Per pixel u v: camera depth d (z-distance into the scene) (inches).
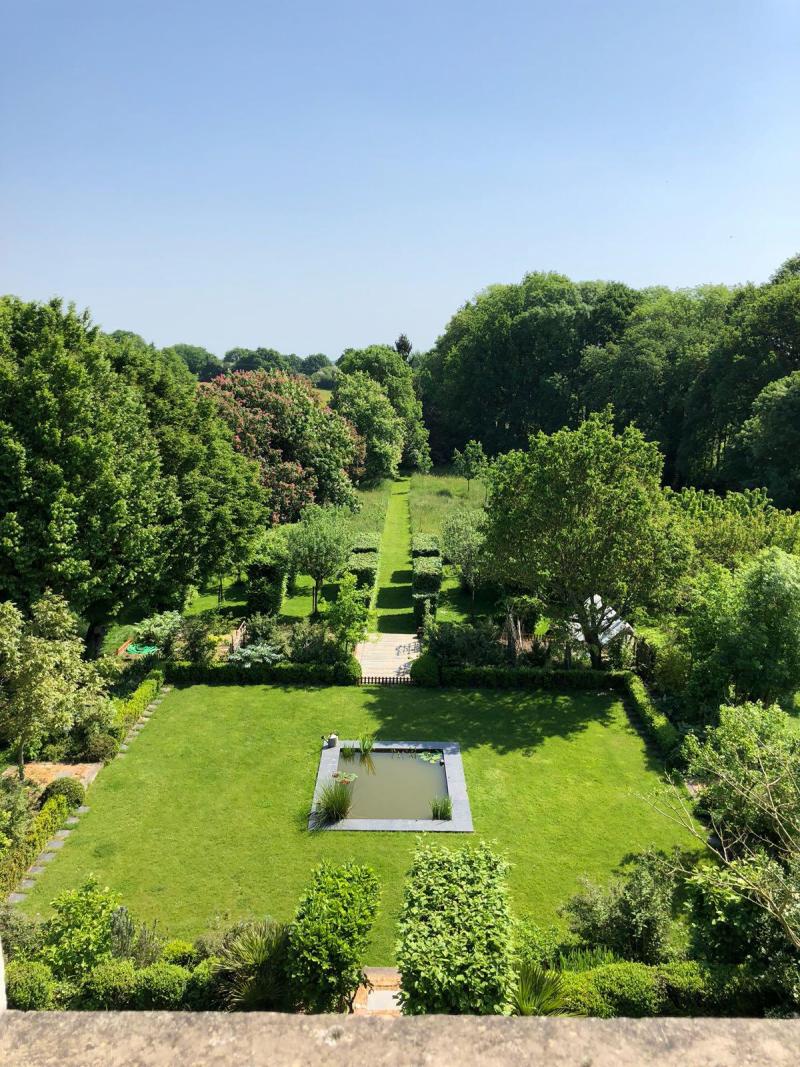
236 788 802.2
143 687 1000.9
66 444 901.2
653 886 513.7
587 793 794.8
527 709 990.4
